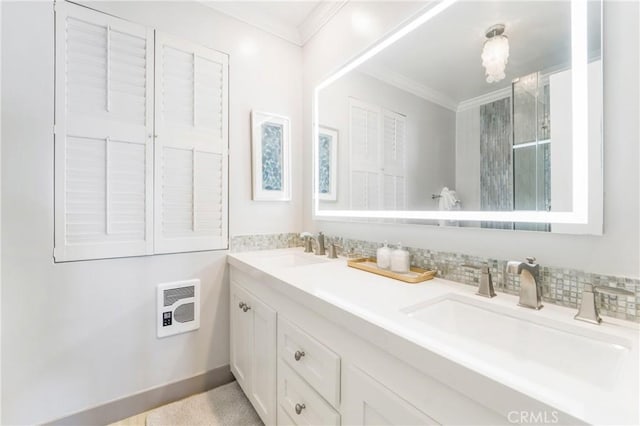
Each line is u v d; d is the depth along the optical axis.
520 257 0.94
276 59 2.00
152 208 1.54
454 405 0.56
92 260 1.39
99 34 1.40
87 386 1.39
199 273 1.70
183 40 1.63
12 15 1.22
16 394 1.24
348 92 1.68
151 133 1.53
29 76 1.25
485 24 1.05
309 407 0.99
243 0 1.75
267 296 1.31
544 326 0.78
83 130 1.36
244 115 1.86
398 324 0.72
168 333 1.59
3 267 1.21
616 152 0.76
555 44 0.87
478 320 0.92
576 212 0.82
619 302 0.75
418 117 1.28
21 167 1.24
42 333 1.29
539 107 0.90
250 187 1.89
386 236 1.45
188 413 1.51
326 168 1.87
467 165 1.10
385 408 0.70
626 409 0.43
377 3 1.48
